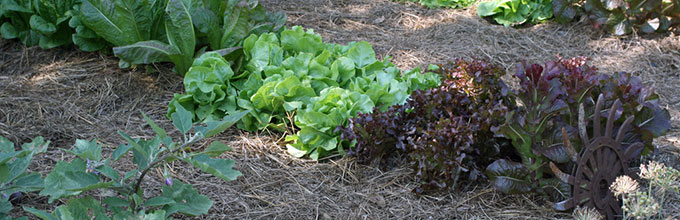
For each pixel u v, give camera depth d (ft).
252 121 13.51
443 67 12.70
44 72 15.35
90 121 13.56
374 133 11.89
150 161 8.72
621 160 10.55
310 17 19.90
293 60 13.93
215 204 10.90
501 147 11.76
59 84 14.80
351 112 12.69
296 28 15.19
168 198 8.68
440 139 11.08
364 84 13.69
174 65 15.70
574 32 19.44
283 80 13.07
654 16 19.11
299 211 10.91
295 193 11.43
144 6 14.78
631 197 9.98
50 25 15.74
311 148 12.52
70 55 16.05
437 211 11.00
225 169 8.34
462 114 12.10
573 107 10.90
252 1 15.47
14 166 9.07
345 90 12.90
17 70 15.53
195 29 15.47
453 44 18.54
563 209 10.21
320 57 14.15
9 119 13.29
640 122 11.31
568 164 10.73
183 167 11.85
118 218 8.06
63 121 13.43
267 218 10.66
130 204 8.87
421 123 12.17
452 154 11.23
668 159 12.48
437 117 12.00
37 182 9.09
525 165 10.78
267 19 16.11
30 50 16.16
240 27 14.84
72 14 15.55
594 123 10.16
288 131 13.16
